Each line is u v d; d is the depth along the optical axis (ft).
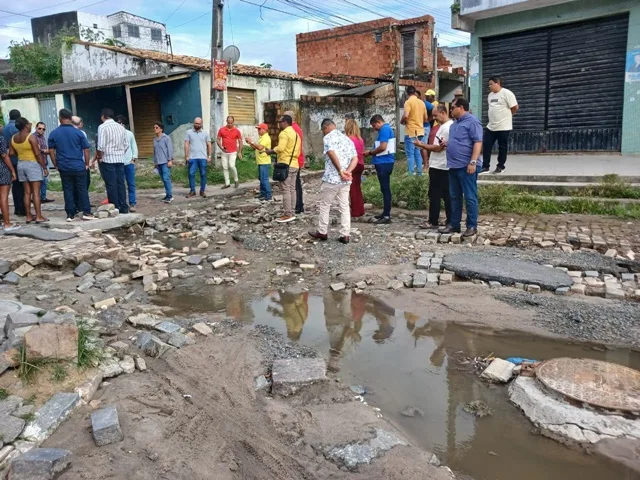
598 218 27.04
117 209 31.27
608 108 40.40
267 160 38.52
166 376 12.92
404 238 25.18
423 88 78.38
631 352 14.06
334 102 62.69
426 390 12.57
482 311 16.87
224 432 10.66
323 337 15.62
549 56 42.68
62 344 12.25
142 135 63.93
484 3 42.09
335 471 9.50
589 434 10.39
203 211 35.37
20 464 8.94
